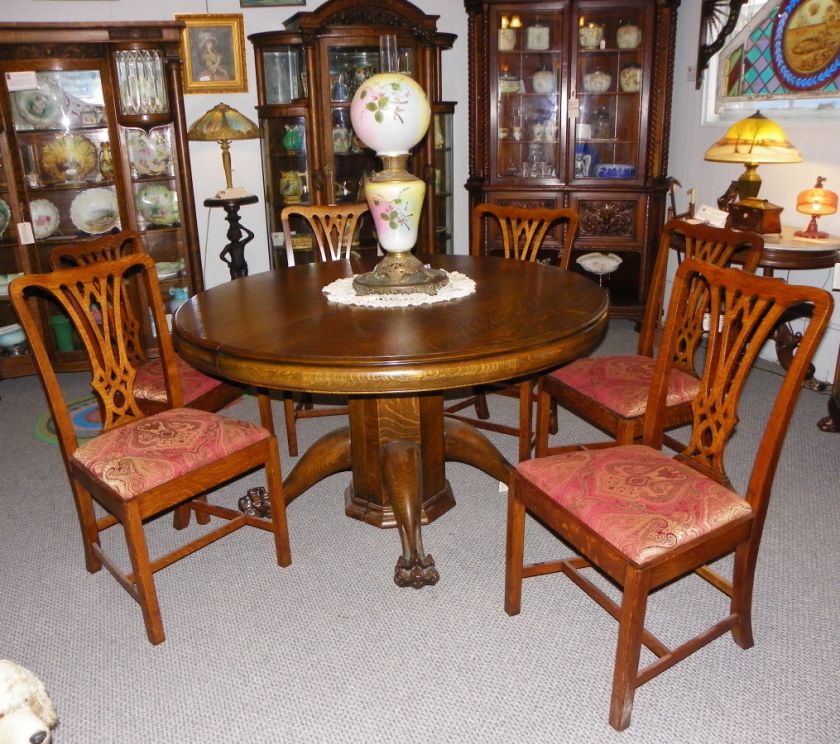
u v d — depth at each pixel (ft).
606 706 5.27
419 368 5.35
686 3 13.28
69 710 5.38
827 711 5.17
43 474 9.12
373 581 6.75
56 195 11.89
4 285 11.78
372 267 8.56
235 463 6.27
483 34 13.12
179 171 11.97
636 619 4.71
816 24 10.50
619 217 13.79
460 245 15.96
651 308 8.09
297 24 12.27
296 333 6.01
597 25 13.20
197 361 6.08
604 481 5.22
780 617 6.12
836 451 9.00
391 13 12.41
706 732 5.03
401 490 6.93
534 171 14.14
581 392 7.24
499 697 5.37
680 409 6.89
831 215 10.59
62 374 12.85
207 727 5.19
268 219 14.01
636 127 13.48
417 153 13.55
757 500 5.06
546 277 7.70
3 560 7.29
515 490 5.69
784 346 10.82
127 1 12.70
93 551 6.80
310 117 12.65
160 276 12.60
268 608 6.41
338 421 10.43
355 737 5.08
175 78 11.44
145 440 6.11
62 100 11.46
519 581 6.08
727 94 12.55
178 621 6.27
